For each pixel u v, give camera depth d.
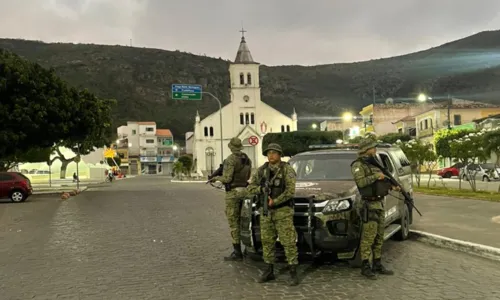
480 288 6.16
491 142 18.02
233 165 8.08
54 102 28.59
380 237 6.95
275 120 73.44
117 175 78.81
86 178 68.62
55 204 22.14
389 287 6.25
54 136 29.53
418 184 23.36
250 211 7.35
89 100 32.19
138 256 8.65
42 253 9.12
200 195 26.53
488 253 7.97
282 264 7.72
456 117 49.91
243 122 72.56
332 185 7.58
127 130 122.44
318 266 7.53
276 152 6.61
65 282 6.84
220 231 11.66
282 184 6.51
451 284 6.36
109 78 193.50
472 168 23.70
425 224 11.03
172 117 164.62
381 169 6.85
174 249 9.30
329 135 59.53
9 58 28.05
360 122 76.62
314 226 6.92
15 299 6.04
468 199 16.89
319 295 5.94
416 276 6.82
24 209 19.73
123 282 6.78
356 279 6.69
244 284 6.56
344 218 6.93
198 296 6.02
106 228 12.59
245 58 73.12
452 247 8.78
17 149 28.97
